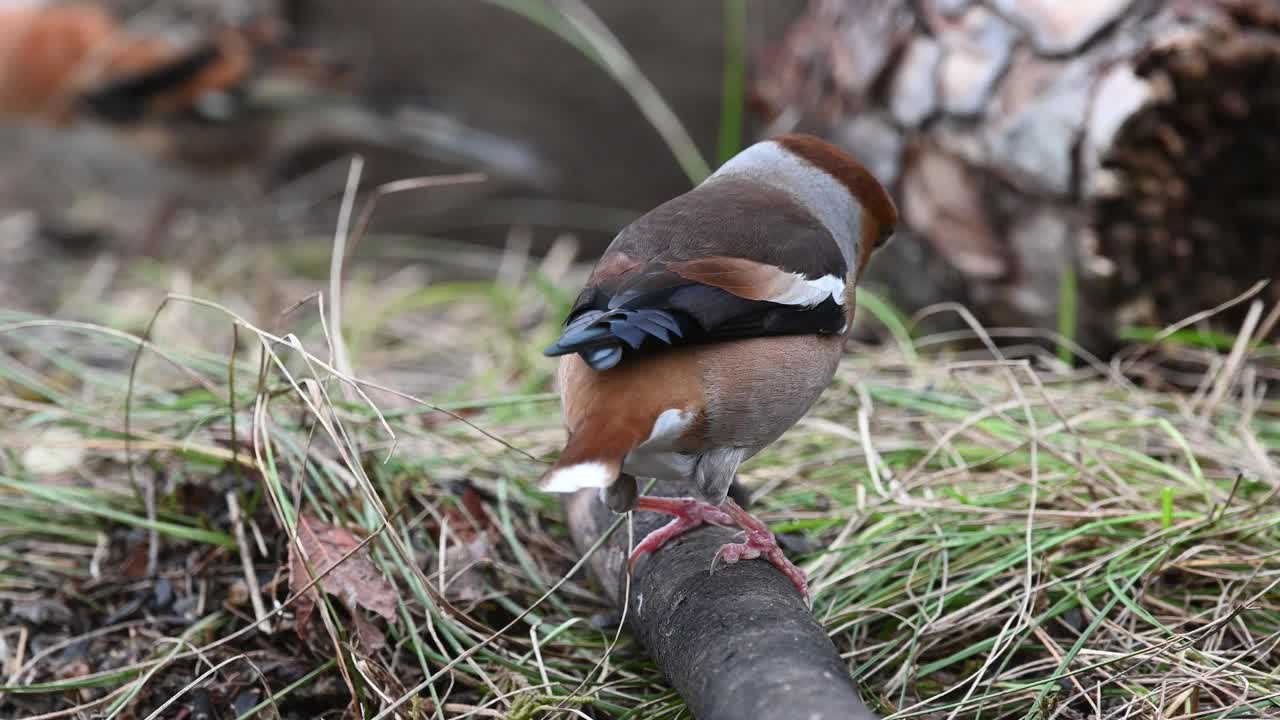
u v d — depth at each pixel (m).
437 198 17.80
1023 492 8.04
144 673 7.05
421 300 12.80
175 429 8.93
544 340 11.49
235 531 7.73
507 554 8.07
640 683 6.84
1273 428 9.05
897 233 11.70
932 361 10.88
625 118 17.20
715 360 6.06
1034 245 10.66
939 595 7.20
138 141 18.86
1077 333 10.69
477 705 6.73
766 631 5.70
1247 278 10.58
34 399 10.16
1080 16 10.23
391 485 8.15
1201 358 10.16
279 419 8.33
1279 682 6.41
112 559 7.99
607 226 17.23
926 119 11.15
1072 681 6.52
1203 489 7.76
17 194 18.09
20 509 8.36
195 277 14.78
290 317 12.99
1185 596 7.34
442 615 7.00
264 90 18.81
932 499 7.93
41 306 13.76
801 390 6.39
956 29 11.02
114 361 11.54
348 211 8.65
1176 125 10.12
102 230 16.89
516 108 17.72
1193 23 9.93
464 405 8.48
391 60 18.56
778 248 6.49
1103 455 8.56
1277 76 9.99
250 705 6.89
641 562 6.91
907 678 6.59
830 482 8.66
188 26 19.72
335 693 6.88
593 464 5.67
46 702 6.99
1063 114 10.17
